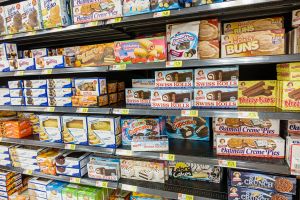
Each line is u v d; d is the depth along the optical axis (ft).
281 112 4.35
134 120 6.04
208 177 5.75
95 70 5.77
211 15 5.60
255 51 4.64
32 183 7.20
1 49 6.95
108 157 6.53
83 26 5.54
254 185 4.80
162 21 5.93
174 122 6.30
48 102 6.56
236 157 4.98
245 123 5.20
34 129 7.70
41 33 6.08
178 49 5.02
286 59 4.15
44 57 6.39
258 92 5.05
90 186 6.75
